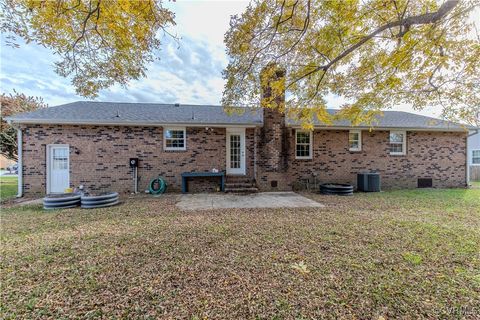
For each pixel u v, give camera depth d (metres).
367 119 7.35
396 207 6.42
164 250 3.41
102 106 10.80
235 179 9.48
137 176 9.05
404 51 4.48
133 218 5.26
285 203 7.04
